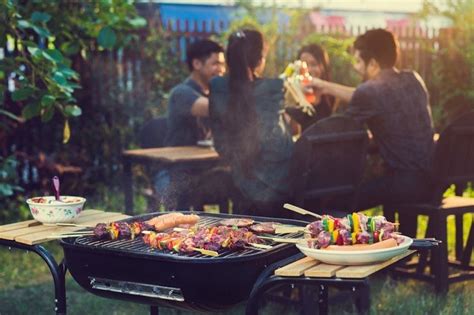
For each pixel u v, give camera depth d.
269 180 4.77
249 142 4.81
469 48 9.38
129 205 5.66
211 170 5.31
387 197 5.10
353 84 9.05
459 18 9.67
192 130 5.92
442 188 4.95
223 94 4.88
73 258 3.09
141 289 2.97
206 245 2.91
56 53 5.08
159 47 8.98
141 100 8.74
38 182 8.04
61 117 8.16
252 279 2.88
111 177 8.52
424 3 9.88
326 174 4.62
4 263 5.90
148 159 5.39
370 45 5.27
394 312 4.64
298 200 4.54
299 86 5.59
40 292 5.18
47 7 6.18
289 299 4.50
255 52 4.85
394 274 5.17
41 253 3.21
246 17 9.40
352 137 4.65
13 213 7.55
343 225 2.85
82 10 6.49
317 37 9.20
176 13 10.56
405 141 5.06
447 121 9.55
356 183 4.80
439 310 4.63
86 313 4.72
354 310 4.58
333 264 2.72
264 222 3.48
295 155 4.50
